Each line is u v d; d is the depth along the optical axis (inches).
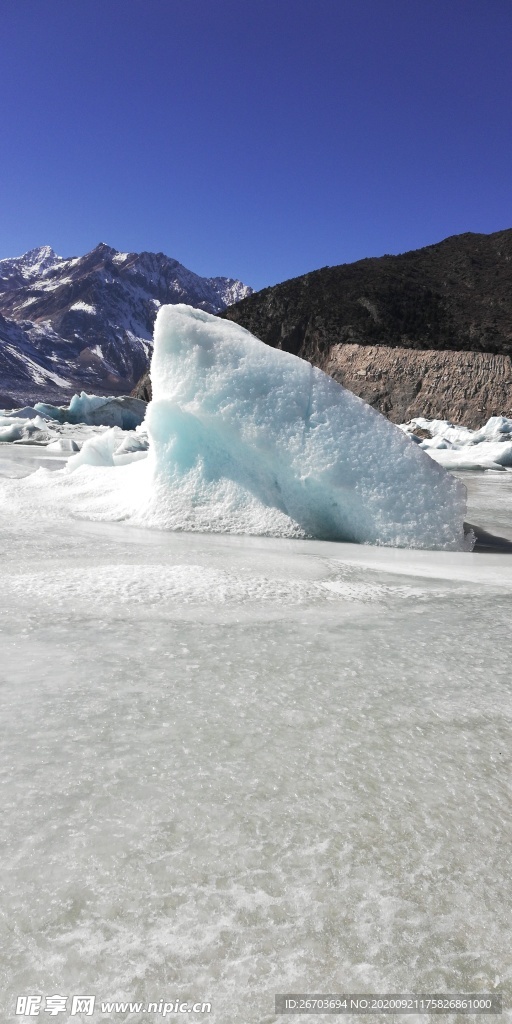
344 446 237.0
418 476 235.3
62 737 63.6
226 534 235.1
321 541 232.4
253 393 242.7
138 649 92.4
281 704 73.6
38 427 1079.6
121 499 265.9
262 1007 34.2
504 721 71.3
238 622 109.3
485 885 44.0
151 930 38.9
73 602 118.5
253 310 2271.2
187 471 254.8
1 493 289.9
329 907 41.3
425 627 111.0
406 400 1761.8
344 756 61.6
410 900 42.3
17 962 36.5
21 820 49.3
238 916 40.3
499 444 964.0
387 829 50.0
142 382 2338.8
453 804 54.0
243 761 59.8
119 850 46.1
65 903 40.8
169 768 58.0
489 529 290.2
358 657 92.2
